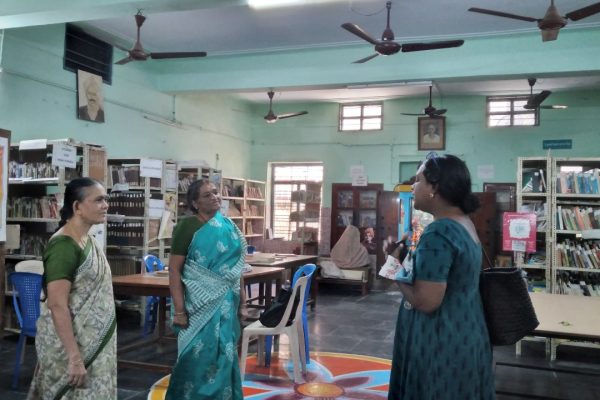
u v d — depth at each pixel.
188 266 2.94
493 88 10.76
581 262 5.68
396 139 11.93
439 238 1.71
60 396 2.12
